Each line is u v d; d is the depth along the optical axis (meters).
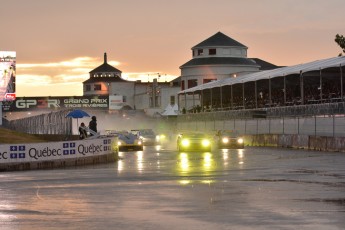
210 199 19.08
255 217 15.37
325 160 38.44
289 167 32.66
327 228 13.75
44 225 14.55
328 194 20.11
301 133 63.31
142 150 58.31
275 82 86.62
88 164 39.50
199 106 111.19
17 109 161.00
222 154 48.16
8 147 36.06
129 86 169.75
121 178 27.25
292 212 16.14
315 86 84.38
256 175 27.77
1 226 14.45
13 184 25.00
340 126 55.31
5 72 101.69
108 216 15.81
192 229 13.81
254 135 70.06
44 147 37.41
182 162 38.34
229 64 148.00
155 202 18.52
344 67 67.62
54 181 26.22
